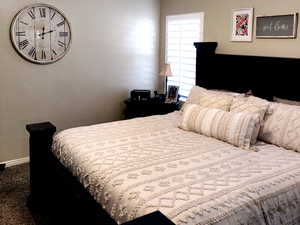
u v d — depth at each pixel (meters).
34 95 4.04
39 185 2.93
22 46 3.82
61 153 2.77
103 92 4.59
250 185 1.88
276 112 2.71
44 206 2.94
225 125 2.72
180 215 1.57
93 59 4.40
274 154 2.43
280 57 3.15
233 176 2.00
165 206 1.65
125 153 2.41
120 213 1.84
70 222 2.45
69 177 2.60
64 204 2.61
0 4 3.63
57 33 4.04
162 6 4.83
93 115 4.56
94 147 2.54
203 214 1.59
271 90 3.19
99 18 4.34
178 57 4.63
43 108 4.13
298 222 1.93
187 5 4.34
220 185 1.87
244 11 3.52
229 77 3.66
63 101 4.27
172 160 2.28
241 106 2.90
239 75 3.53
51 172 2.93
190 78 4.47
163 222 1.26
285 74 3.04
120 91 4.75
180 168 2.13
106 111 4.68
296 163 2.24
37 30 3.89
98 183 2.11
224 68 3.71
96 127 3.14
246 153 2.45
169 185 1.87
